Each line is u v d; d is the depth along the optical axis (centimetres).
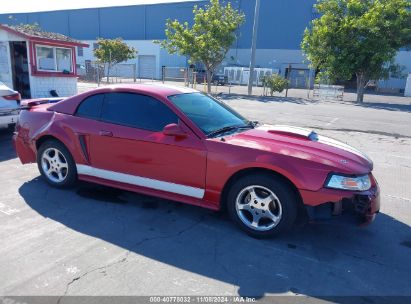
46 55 1120
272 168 352
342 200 351
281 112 1470
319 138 422
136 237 368
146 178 421
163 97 421
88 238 362
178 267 316
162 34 4988
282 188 354
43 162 496
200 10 2542
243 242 366
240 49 4656
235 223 388
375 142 923
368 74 2142
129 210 434
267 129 436
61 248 340
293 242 370
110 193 485
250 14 4519
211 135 396
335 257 344
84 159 459
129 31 5228
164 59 4756
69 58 1202
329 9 2133
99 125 445
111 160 440
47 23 5856
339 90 2375
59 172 488
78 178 477
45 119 489
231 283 296
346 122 1239
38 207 432
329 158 356
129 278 296
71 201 454
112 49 3556
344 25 2028
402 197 519
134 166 425
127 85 456
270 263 329
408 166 698
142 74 4953
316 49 2197
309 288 294
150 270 310
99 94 460
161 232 381
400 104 2095
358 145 879
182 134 388
